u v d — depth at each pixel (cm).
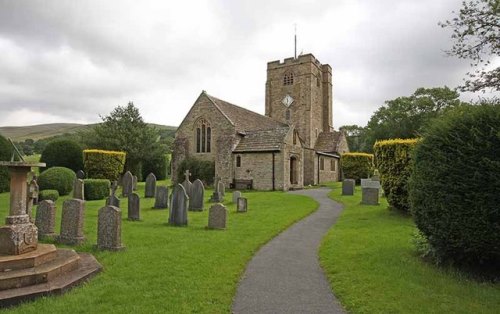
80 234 912
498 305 518
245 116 3691
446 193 650
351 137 7312
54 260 679
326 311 524
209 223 1159
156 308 512
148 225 1193
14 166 670
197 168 3250
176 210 1208
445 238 667
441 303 526
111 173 2877
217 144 3170
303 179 3575
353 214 1478
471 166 626
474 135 626
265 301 561
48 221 963
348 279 652
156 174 4338
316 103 4856
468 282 616
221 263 753
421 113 5000
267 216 1438
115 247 833
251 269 739
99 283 618
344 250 863
